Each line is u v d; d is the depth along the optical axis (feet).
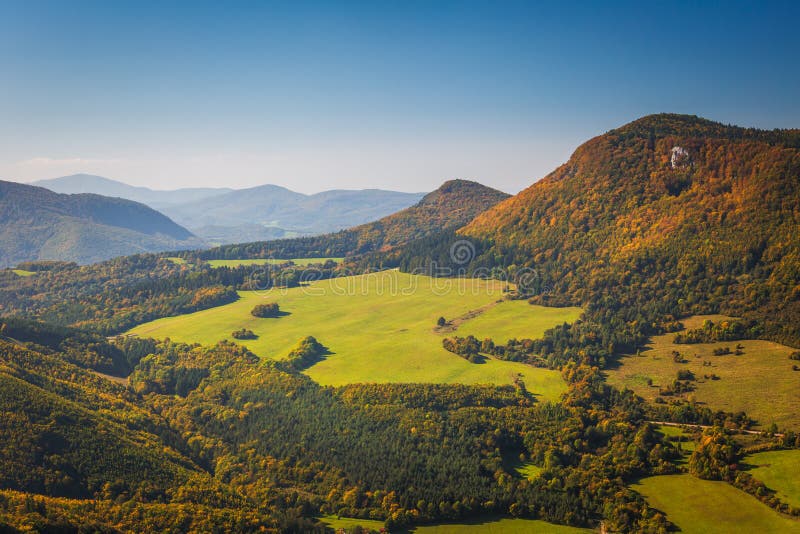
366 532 426.10
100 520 401.90
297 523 428.97
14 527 346.54
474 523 435.53
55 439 479.41
